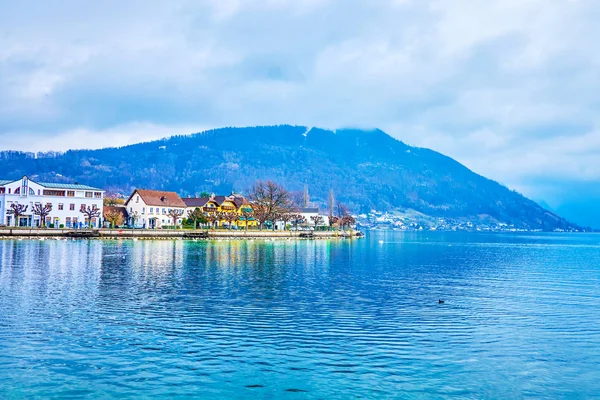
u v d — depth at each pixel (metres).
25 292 54.00
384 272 82.06
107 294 53.75
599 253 158.75
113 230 154.25
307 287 61.97
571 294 60.59
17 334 37.31
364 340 37.62
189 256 101.06
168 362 32.12
